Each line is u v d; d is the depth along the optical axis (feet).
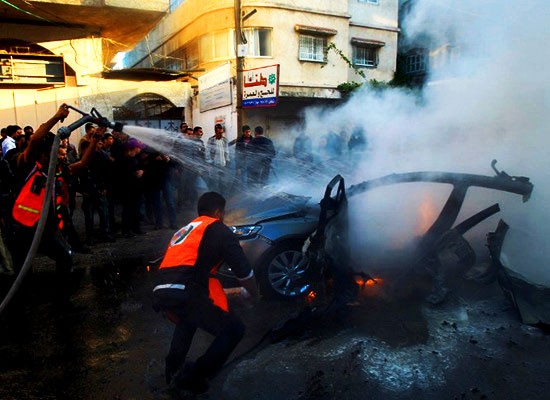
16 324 12.30
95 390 9.10
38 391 9.11
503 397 8.50
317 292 13.00
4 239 17.07
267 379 9.29
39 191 11.80
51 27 38.75
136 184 22.76
